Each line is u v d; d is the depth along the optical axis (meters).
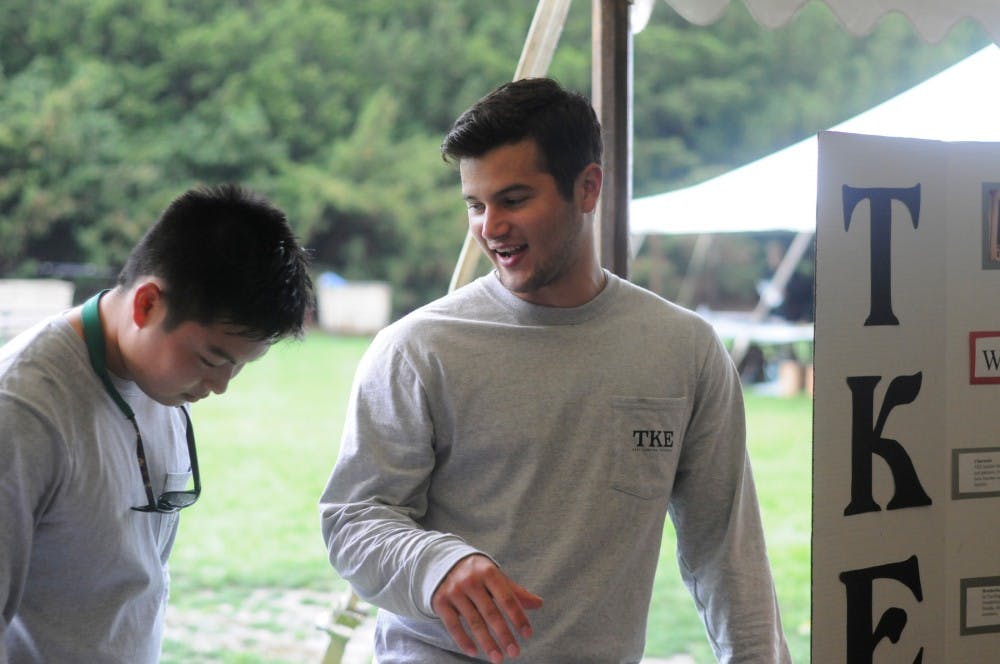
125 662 2.34
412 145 34.19
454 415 2.48
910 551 2.65
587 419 2.52
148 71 33.47
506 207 2.42
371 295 31.31
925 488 2.66
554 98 2.43
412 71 35.03
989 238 2.69
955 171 2.66
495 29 35.72
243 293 2.17
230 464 14.34
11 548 2.12
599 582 2.50
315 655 7.45
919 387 2.64
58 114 31.58
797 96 32.81
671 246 31.27
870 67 32.62
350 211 33.38
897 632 2.63
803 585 9.18
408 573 2.21
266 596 8.94
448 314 2.58
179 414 2.54
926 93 6.38
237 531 11.16
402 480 2.45
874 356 2.60
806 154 11.06
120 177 31.86
